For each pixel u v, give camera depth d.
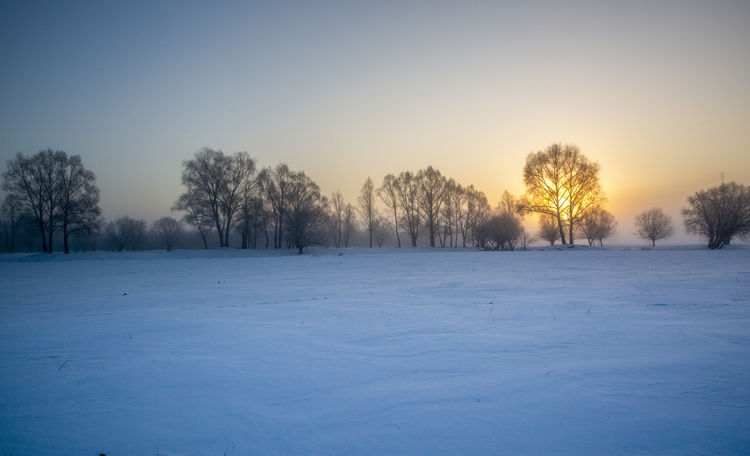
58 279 19.64
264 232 60.62
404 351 5.91
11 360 5.73
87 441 3.47
